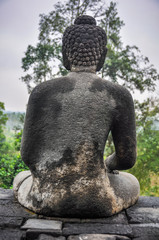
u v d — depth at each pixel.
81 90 2.03
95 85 2.06
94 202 1.91
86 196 1.90
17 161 4.90
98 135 1.99
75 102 1.99
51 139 1.98
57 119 1.98
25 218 1.94
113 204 2.00
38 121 2.00
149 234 1.77
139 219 1.98
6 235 1.72
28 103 2.06
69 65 2.36
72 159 1.93
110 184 2.09
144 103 7.52
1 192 2.54
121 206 2.08
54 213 1.91
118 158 2.20
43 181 1.97
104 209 1.94
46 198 1.92
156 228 1.85
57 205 1.89
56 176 1.93
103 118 2.02
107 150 7.38
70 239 1.68
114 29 7.05
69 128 1.96
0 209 2.08
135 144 2.16
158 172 7.61
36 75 6.92
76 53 2.20
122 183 2.22
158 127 7.88
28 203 2.05
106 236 1.72
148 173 7.55
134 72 7.31
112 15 6.87
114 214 2.02
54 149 1.96
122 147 2.14
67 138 1.95
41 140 2.00
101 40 2.27
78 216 1.91
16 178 2.47
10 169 4.88
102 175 1.99
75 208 1.88
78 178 1.92
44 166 1.98
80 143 1.94
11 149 15.04
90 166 1.94
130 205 2.22
